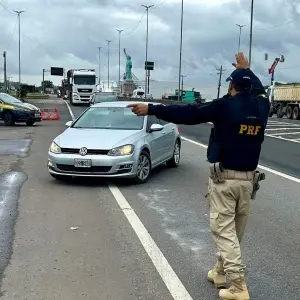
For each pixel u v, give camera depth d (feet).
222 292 13.38
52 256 17.26
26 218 22.18
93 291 14.37
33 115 79.97
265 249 18.52
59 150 29.63
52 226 20.95
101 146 29.14
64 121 93.20
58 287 14.62
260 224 22.08
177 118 13.20
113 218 22.45
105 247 18.31
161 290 14.53
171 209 24.45
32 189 28.53
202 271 16.08
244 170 13.25
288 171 38.60
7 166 36.91
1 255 17.30
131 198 26.73
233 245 13.20
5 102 80.02
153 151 32.81
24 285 14.74
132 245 18.62
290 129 88.43
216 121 13.29
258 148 13.38
